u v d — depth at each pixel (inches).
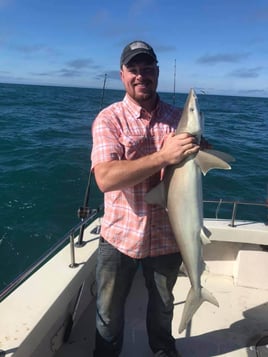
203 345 114.6
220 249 148.2
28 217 309.4
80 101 1898.4
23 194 357.1
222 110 1731.1
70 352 109.3
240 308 131.8
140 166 78.2
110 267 94.0
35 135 687.7
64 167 450.0
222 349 113.2
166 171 85.3
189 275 89.4
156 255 94.0
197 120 79.5
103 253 94.1
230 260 148.9
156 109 90.0
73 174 425.7
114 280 94.9
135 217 89.6
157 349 105.5
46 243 272.5
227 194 377.7
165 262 95.7
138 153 87.9
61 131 753.6
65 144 608.1
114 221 91.4
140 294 138.0
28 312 90.6
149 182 88.7
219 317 127.0
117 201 90.4
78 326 119.2
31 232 285.1
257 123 1154.7
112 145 84.4
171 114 92.2
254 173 455.5
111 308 97.3
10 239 273.9
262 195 379.6
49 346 103.9
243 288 142.9
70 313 110.7
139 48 84.0
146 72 84.8
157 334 103.9
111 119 87.2
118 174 79.3
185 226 84.6
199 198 83.0
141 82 85.3
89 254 120.5
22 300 95.0
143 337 117.4
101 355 101.8
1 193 356.8
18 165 456.4
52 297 96.7
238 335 119.1
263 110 2066.9
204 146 86.3
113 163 81.2
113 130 86.2
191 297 91.5
